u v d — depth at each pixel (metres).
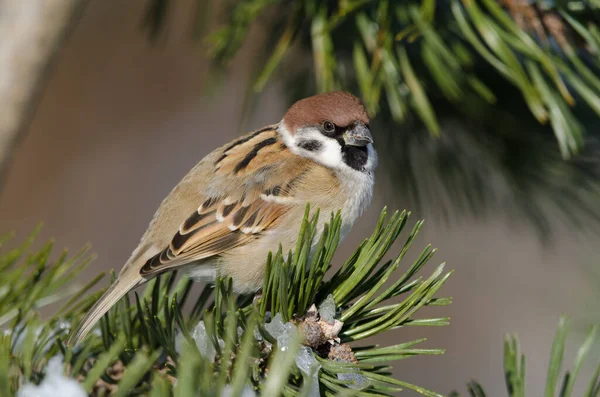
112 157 15.40
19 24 6.79
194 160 15.59
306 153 7.79
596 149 8.12
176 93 15.61
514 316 15.01
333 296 5.32
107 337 5.25
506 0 6.86
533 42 6.40
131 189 15.20
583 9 6.59
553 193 8.38
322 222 7.63
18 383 4.59
